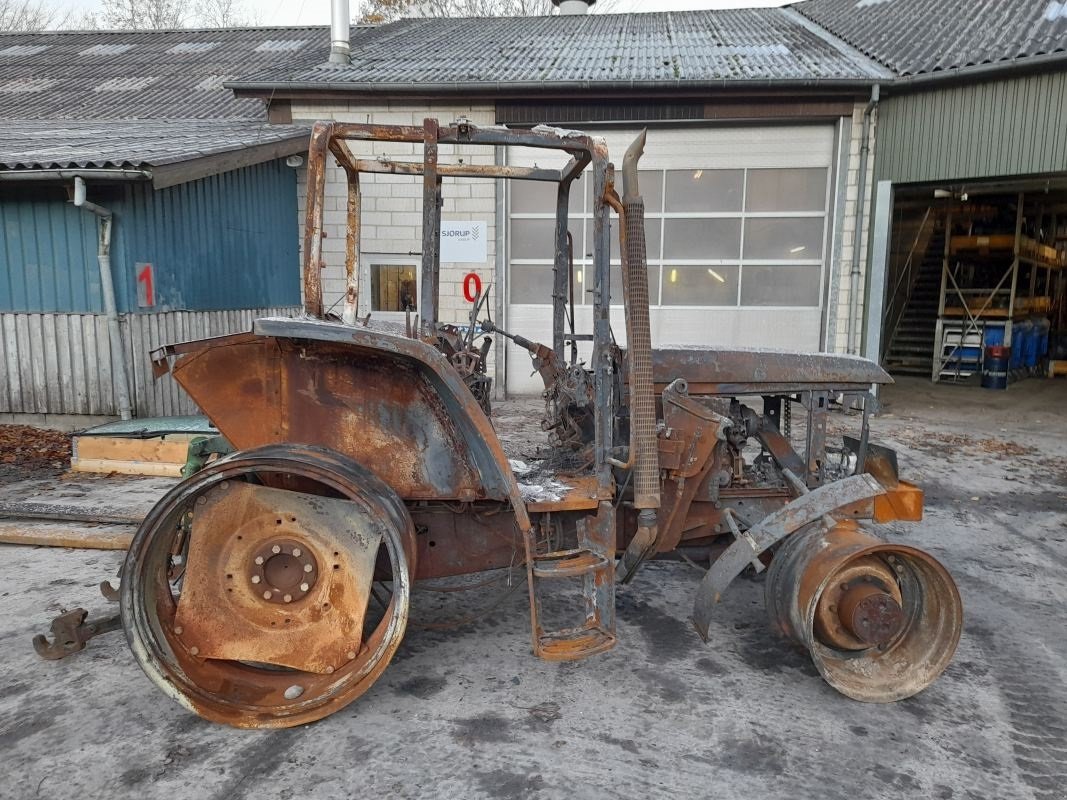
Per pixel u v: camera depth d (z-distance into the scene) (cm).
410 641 334
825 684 299
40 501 520
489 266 957
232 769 243
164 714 274
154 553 262
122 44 1459
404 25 1418
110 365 710
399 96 923
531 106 912
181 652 267
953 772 245
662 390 346
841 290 911
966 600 386
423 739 259
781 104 876
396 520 262
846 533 296
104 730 264
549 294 976
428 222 279
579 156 326
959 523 511
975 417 891
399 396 278
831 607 288
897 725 271
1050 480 619
